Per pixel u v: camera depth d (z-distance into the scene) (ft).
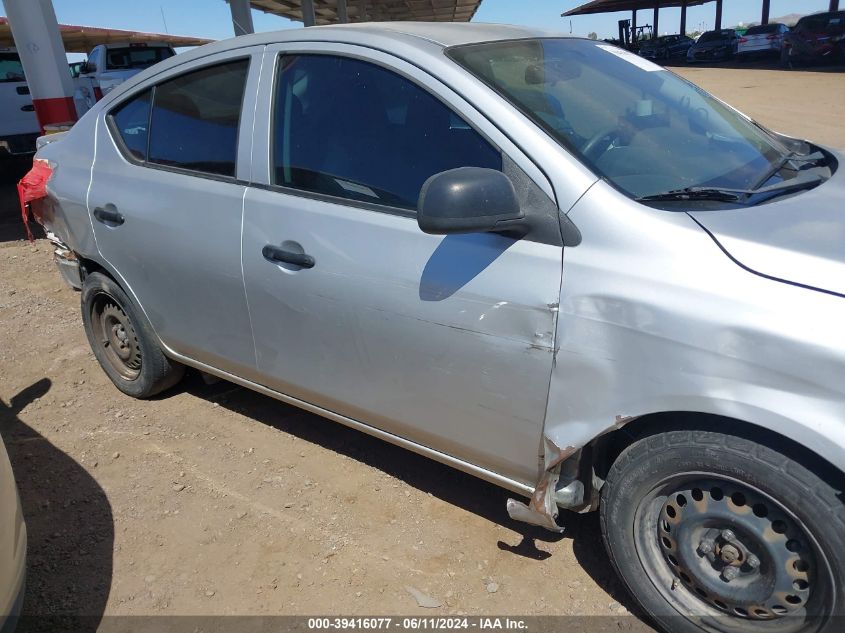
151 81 10.82
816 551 6.08
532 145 7.06
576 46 9.52
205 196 9.59
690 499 6.78
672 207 6.79
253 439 11.36
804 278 5.87
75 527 9.40
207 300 9.98
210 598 8.15
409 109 7.92
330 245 8.26
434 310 7.49
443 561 8.57
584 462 7.41
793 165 8.56
